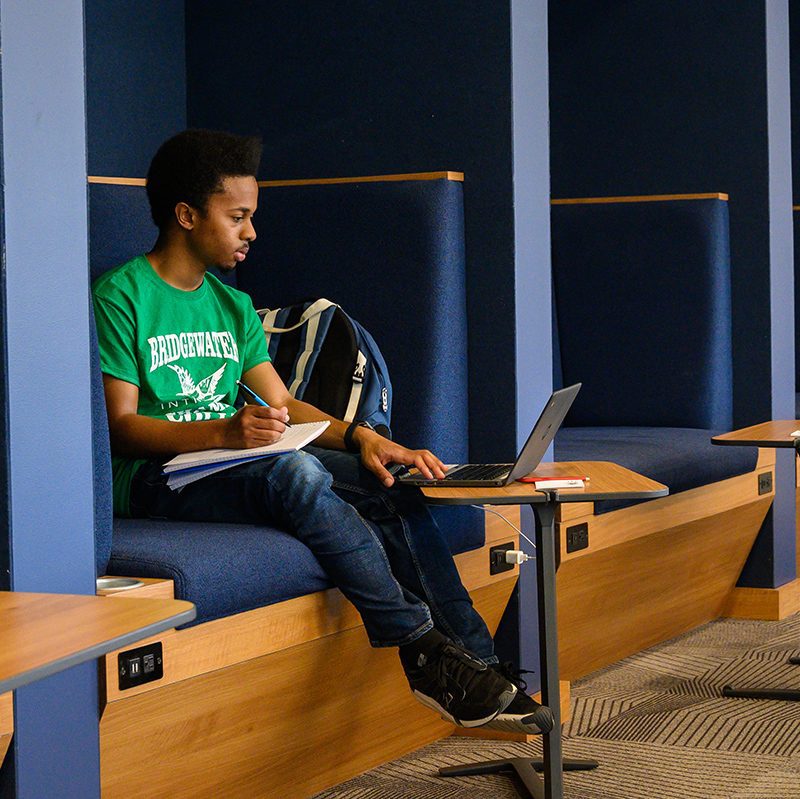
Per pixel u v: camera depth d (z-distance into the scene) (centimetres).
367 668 253
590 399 435
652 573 363
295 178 335
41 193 182
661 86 440
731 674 341
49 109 183
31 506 181
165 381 251
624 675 343
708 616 413
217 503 238
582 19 452
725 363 426
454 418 301
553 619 229
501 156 303
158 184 255
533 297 310
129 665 194
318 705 242
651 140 443
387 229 304
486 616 294
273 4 340
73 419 188
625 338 430
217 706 215
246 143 255
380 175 317
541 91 314
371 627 229
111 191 277
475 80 306
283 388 274
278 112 339
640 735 288
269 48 341
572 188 457
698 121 435
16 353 178
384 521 246
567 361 438
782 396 435
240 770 226
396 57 319
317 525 227
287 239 316
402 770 267
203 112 355
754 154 426
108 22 345
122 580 202
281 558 222
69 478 187
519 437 302
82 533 190
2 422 177
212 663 210
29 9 179
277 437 232
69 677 186
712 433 409
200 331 259
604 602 343
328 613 236
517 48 304
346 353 286
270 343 294
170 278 256
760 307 427
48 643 108
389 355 301
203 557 209
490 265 303
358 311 307
